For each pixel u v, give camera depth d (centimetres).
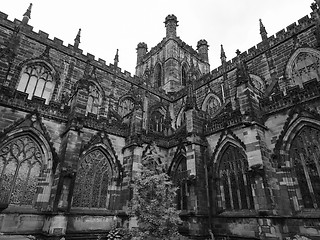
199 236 2825
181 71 6900
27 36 3888
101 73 4688
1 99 2712
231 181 3056
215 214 3031
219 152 3272
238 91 3091
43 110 3038
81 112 3164
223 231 2867
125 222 3012
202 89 5156
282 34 3900
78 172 3025
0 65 3067
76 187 2955
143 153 3791
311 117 2498
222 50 5169
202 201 3066
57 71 4053
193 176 3164
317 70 3316
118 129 3641
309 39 3525
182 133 3975
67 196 2623
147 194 2272
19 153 2702
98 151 3312
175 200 3609
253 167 2556
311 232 2194
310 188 2384
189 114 3628
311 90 2589
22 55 3744
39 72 3900
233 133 3128
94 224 2923
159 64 7288
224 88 4606
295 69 3600
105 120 3547
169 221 2148
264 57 4100
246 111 2858
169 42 7081
